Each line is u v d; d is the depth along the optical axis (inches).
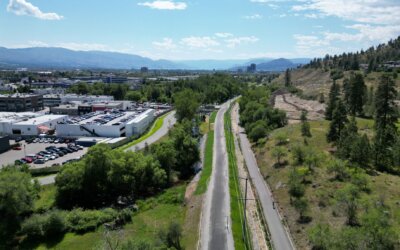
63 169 3139.8
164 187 3457.2
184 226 2507.4
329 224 2226.9
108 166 3191.4
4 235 2527.1
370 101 5059.1
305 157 3316.9
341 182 2763.3
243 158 4128.9
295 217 2459.4
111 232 2502.5
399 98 5782.5
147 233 2474.2
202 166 4015.8
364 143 3006.9
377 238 1786.4
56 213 2581.2
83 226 2568.9
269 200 2854.3
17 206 2655.0
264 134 4741.6
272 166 3545.8
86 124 5762.8
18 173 2938.0
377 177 2787.9
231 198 2906.0
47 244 2413.9
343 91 6815.9
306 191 2758.4
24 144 5275.6
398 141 3024.1
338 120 3651.6
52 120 6358.3
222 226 2413.9
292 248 2127.2
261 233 2327.8
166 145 3700.8
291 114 5949.8
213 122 6722.4
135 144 5108.3
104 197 3184.1
